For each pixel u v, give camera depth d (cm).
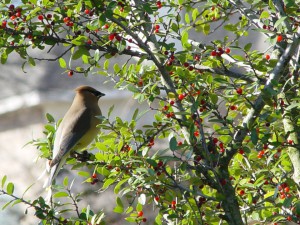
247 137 1060
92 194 1886
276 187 995
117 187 973
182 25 1134
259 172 1043
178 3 1126
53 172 1156
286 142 959
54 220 1036
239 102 1002
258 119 988
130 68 1088
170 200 997
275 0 1006
